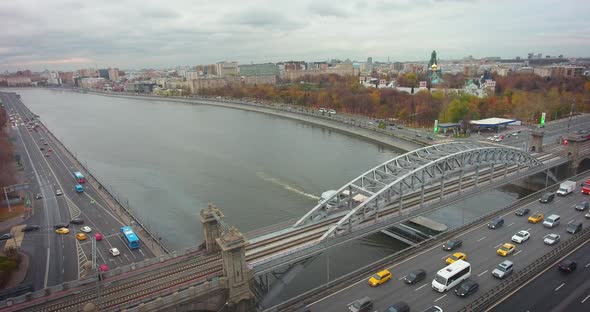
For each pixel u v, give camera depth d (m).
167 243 91.19
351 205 81.06
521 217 80.06
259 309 59.59
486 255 64.75
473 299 53.00
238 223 100.19
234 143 195.50
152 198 120.81
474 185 91.69
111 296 52.41
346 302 53.75
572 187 93.44
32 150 188.62
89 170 153.00
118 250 83.75
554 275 58.06
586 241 68.31
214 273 57.75
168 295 52.44
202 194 122.69
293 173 140.38
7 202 108.88
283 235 70.12
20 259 80.38
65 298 52.22
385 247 83.88
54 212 107.88
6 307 50.06
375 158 159.88
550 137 163.38
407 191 76.69
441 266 62.12
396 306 50.22
